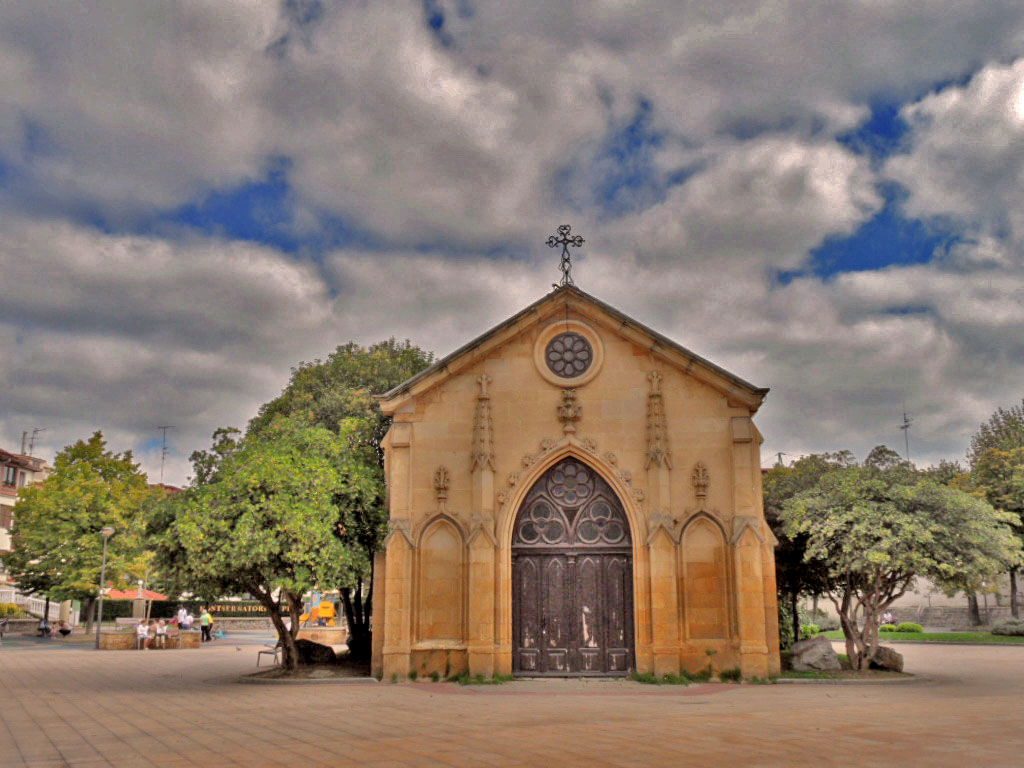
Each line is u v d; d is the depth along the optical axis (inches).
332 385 1439.5
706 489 968.9
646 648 937.5
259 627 2364.7
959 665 1184.2
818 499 1023.6
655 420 981.8
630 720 603.5
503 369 1024.2
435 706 712.4
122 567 1849.2
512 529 987.9
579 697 791.1
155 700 770.8
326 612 2285.9
